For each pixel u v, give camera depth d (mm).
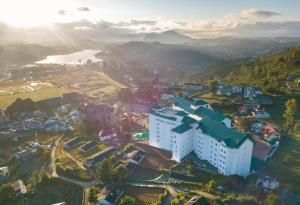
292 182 153625
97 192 149375
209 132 170125
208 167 168750
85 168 178625
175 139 173500
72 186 160250
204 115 191750
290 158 177750
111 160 181625
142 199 145875
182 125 176250
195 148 184375
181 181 157250
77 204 146375
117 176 158000
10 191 150375
